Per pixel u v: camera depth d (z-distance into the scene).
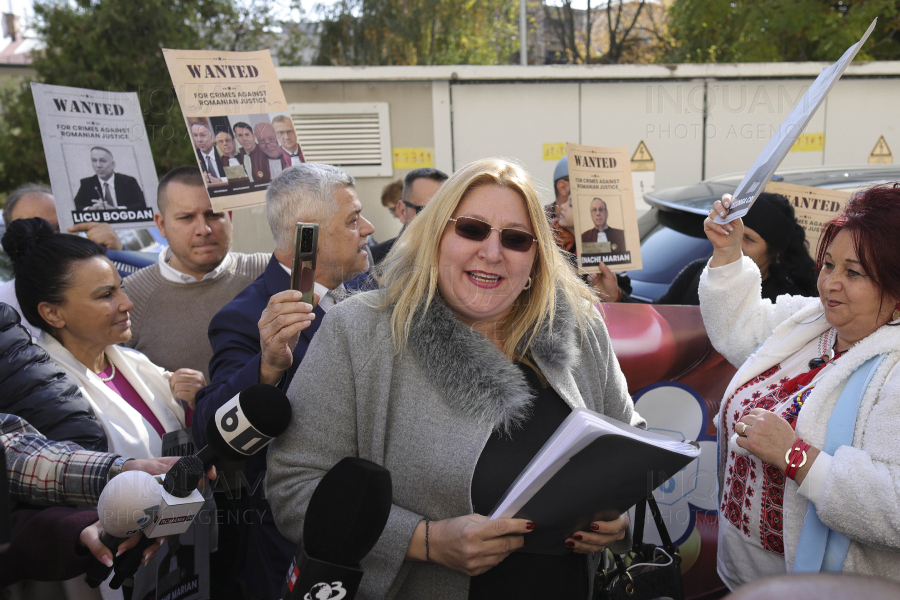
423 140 6.02
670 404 2.33
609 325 2.32
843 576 0.75
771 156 1.72
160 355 2.83
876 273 1.51
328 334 1.51
